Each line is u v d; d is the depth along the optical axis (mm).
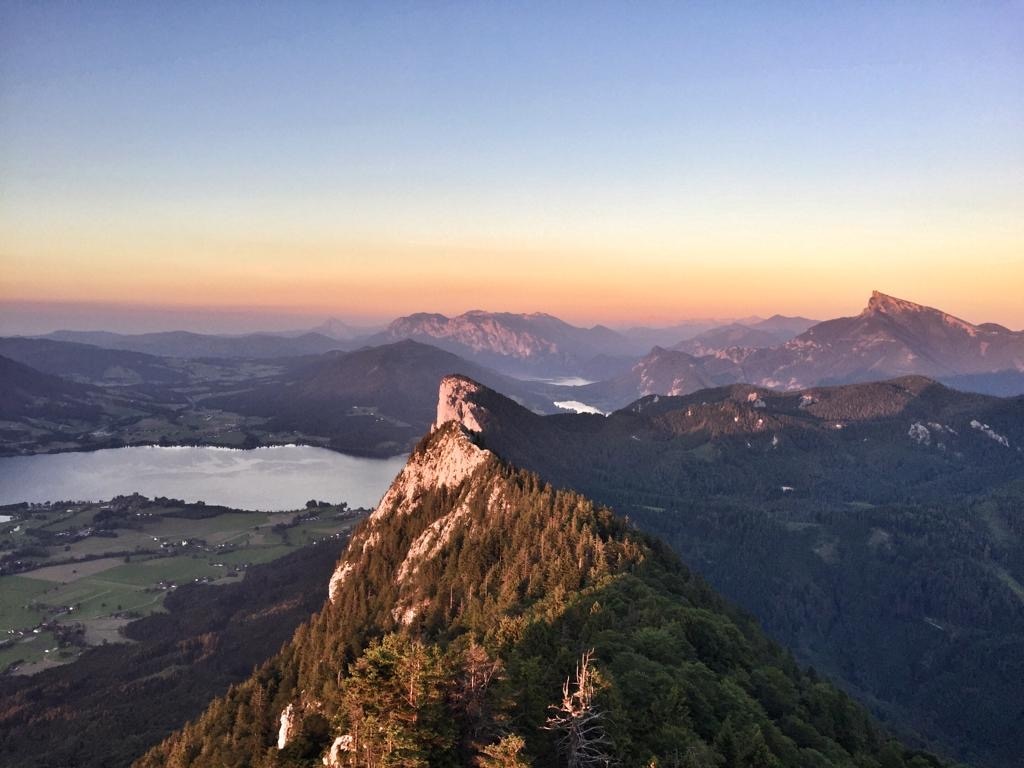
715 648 106250
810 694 109375
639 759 66500
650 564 144500
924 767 108000
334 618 184250
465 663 67750
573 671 77188
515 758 56281
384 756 58406
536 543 162125
